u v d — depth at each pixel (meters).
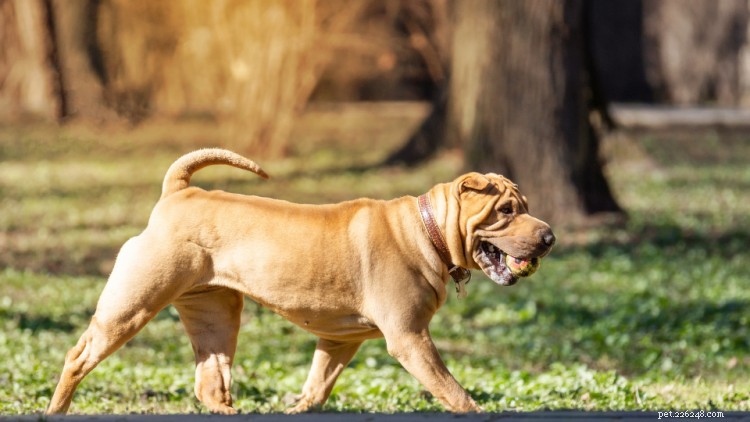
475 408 6.61
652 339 12.02
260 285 6.80
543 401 8.27
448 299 14.43
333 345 7.28
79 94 37.41
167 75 37.94
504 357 11.16
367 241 6.76
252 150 30.23
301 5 29.03
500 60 19.78
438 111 28.02
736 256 17.47
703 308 13.22
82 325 12.11
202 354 7.11
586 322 13.05
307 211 6.90
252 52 29.50
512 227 6.74
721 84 46.56
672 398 8.50
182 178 7.12
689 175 27.88
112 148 32.41
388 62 36.91
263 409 7.96
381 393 8.66
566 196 19.61
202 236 6.82
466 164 20.27
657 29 46.66
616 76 46.81
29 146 32.34
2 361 9.91
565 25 19.48
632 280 15.53
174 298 6.82
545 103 19.58
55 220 20.30
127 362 10.18
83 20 37.41
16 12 38.47
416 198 6.98
